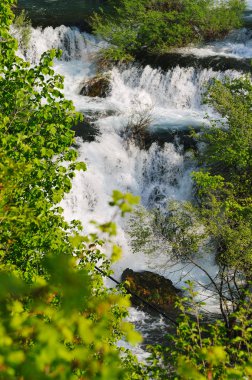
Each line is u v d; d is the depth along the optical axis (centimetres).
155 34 2994
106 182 2236
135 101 2689
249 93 1967
